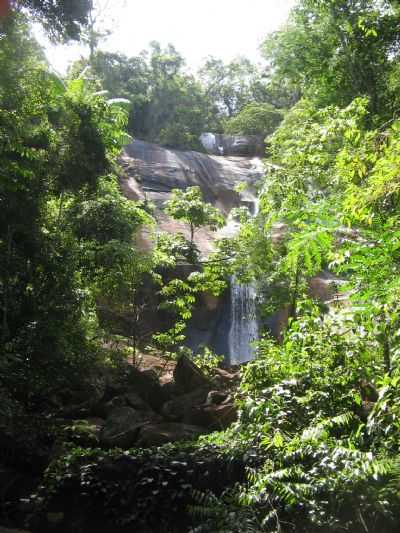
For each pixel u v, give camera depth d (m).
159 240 17.69
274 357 7.95
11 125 10.44
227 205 30.38
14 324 11.85
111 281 14.68
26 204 11.98
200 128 42.09
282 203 12.23
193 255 17.34
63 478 7.57
